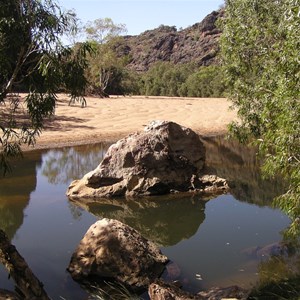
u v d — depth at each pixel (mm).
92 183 14453
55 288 7637
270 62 7895
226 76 10188
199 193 14922
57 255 9234
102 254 7797
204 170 15922
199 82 76375
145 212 13078
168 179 14781
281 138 5531
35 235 10562
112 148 14805
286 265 8562
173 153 15031
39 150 21688
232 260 9102
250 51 9406
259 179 16969
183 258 9297
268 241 10203
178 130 15383
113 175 14523
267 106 6195
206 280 8117
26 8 5695
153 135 14898
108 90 61156
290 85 5496
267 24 8914
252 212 12766
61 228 11148
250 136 9977
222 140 26938
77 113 31953
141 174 14555
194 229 11406
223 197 14539
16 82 6176
